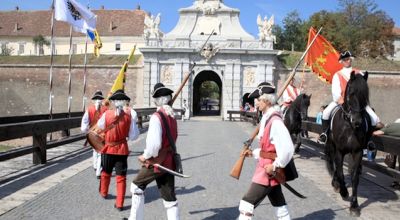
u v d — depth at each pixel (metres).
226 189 10.71
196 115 57.28
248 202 6.28
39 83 55.56
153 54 50.44
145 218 8.07
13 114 55.97
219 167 14.10
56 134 38.53
